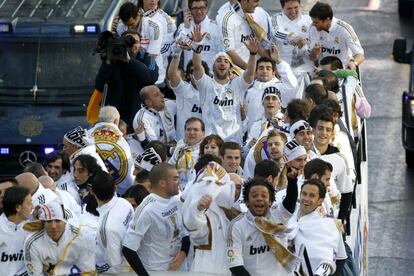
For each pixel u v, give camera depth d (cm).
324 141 2875
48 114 3897
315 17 3744
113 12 3972
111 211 2542
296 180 2469
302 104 3023
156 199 2547
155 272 2453
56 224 2459
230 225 2461
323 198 2531
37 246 2473
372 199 4534
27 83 3928
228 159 2892
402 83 5719
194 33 3381
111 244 2519
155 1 3884
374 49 6128
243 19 3759
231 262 2448
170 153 3353
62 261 2489
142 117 3416
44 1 4047
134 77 3503
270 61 3428
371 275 3950
